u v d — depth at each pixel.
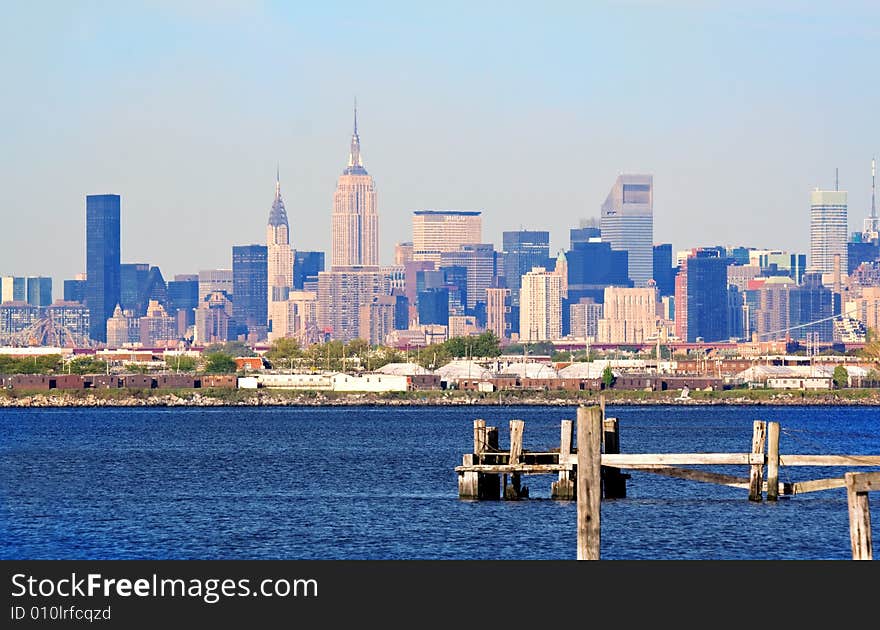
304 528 111.31
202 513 121.50
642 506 119.38
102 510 124.31
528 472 115.31
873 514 115.06
